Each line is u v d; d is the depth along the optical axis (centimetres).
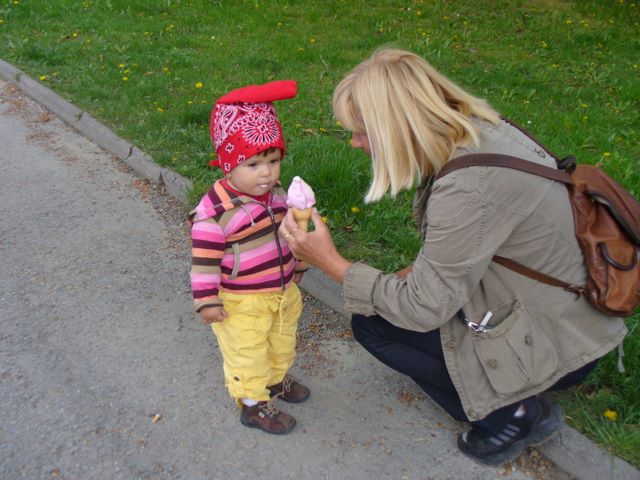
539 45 720
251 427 242
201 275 205
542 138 465
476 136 180
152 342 286
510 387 197
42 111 538
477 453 226
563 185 187
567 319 194
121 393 256
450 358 207
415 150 183
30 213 385
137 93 532
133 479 219
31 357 272
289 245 208
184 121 477
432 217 181
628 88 575
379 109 179
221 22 752
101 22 736
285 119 482
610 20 838
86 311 304
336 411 253
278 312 232
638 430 227
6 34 687
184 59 612
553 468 229
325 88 552
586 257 187
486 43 724
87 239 362
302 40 685
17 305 305
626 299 183
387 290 194
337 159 391
